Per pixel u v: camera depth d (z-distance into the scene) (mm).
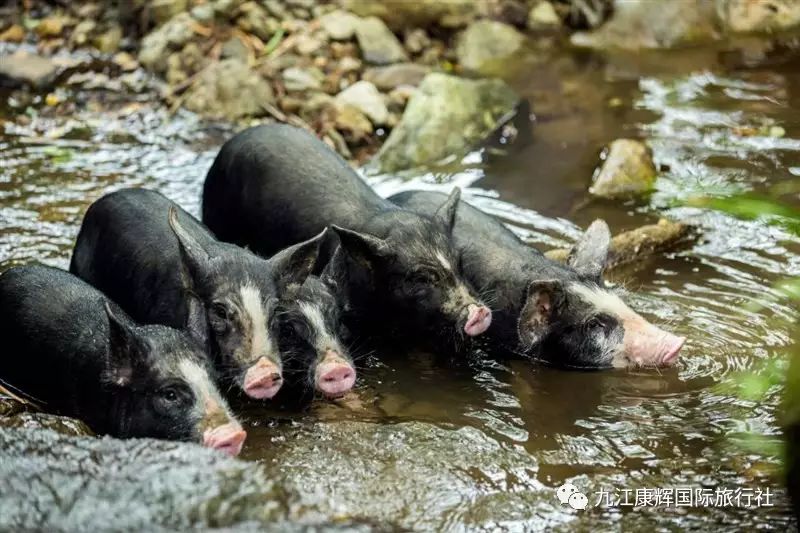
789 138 13156
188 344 8078
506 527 7184
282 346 8914
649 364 9164
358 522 6742
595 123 13680
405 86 14305
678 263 10820
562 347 9477
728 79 14828
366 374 9266
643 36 15898
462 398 8891
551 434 8312
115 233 9852
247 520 6430
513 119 13758
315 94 13812
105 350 8297
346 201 10383
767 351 9328
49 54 14742
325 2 15383
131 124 13477
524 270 9844
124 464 6859
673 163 12672
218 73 13859
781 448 8039
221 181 11078
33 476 6699
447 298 9531
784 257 10891
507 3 16172
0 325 9070
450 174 12594
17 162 12570
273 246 10656
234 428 7602
